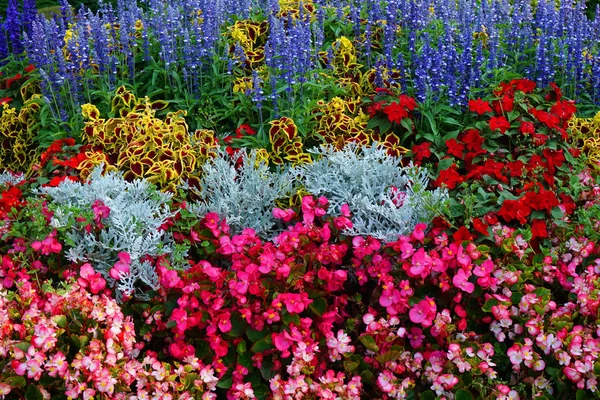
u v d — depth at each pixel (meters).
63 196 3.99
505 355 3.30
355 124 5.12
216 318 3.26
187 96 5.54
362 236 3.94
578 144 5.17
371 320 3.32
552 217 3.86
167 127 4.76
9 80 6.22
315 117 5.20
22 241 3.66
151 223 3.79
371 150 4.52
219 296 3.33
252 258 3.62
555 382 3.22
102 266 3.68
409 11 6.11
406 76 5.56
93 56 5.53
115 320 3.10
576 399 3.05
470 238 3.56
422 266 3.33
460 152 4.68
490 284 3.31
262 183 4.25
